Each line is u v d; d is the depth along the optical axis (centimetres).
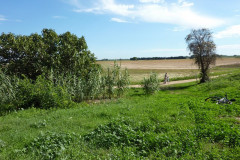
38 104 1280
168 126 759
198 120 862
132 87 2602
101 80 1612
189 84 2828
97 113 998
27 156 532
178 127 758
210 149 568
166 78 3231
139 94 1939
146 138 638
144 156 555
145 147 595
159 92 2152
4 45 1519
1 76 1280
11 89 1227
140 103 1314
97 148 600
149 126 751
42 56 1590
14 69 1543
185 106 1155
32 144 590
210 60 2833
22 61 1529
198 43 2842
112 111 1042
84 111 1048
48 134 655
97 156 538
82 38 1881
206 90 2036
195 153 541
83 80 1537
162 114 980
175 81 3525
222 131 667
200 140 627
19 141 641
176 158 516
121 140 641
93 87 1521
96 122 846
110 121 789
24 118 955
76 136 665
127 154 544
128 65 10388
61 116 970
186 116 947
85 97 1538
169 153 560
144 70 7119
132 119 843
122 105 1217
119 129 695
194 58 2973
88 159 527
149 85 1869
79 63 1695
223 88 1970
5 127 785
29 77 1633
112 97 1702
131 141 642
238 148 566
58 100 1225
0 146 587
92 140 632
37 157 524
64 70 1636
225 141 607
